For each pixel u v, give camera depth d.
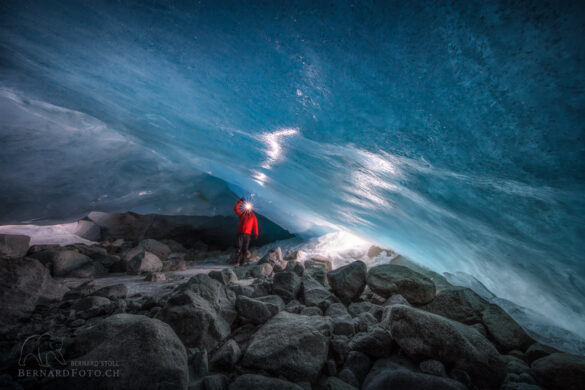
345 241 6.83
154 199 8.87
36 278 2.77
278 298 2.66
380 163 2.40
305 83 2.06
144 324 1.53
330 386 1.57
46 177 6.48
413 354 1.79
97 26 2.53
